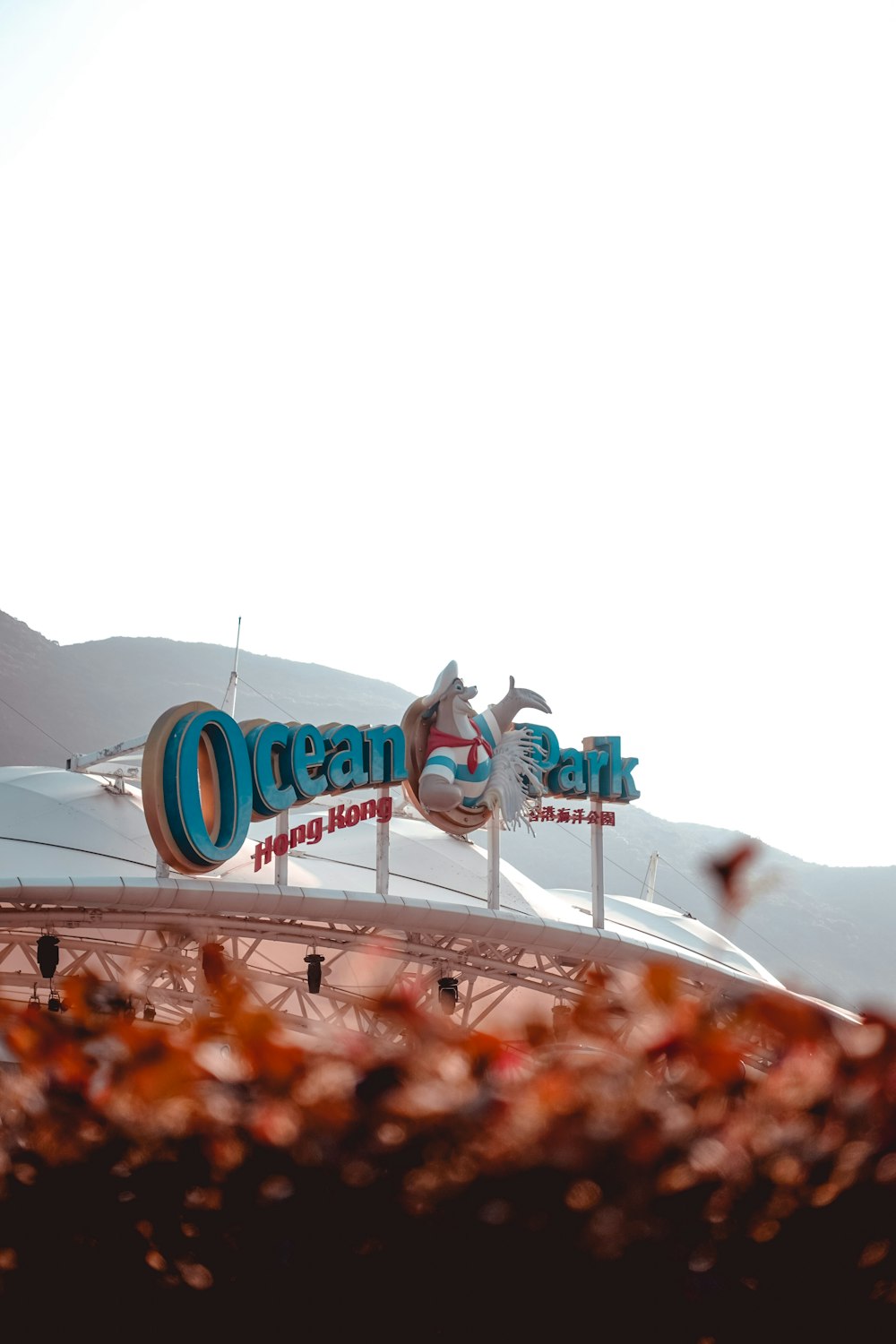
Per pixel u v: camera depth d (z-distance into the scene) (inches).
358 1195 209.0
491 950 1600.6
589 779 1654.8
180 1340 220.8
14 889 1222.3
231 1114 217.5
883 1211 203.3
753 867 198.8
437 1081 216.4
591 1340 204.2
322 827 1421.0
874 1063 212.7
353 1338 212.1
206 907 1321.4
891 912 7731.3
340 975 1632.6
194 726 1277.1
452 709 1520.7
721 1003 228.2
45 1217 224.4
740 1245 203.2
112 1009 243.4
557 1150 203.0
